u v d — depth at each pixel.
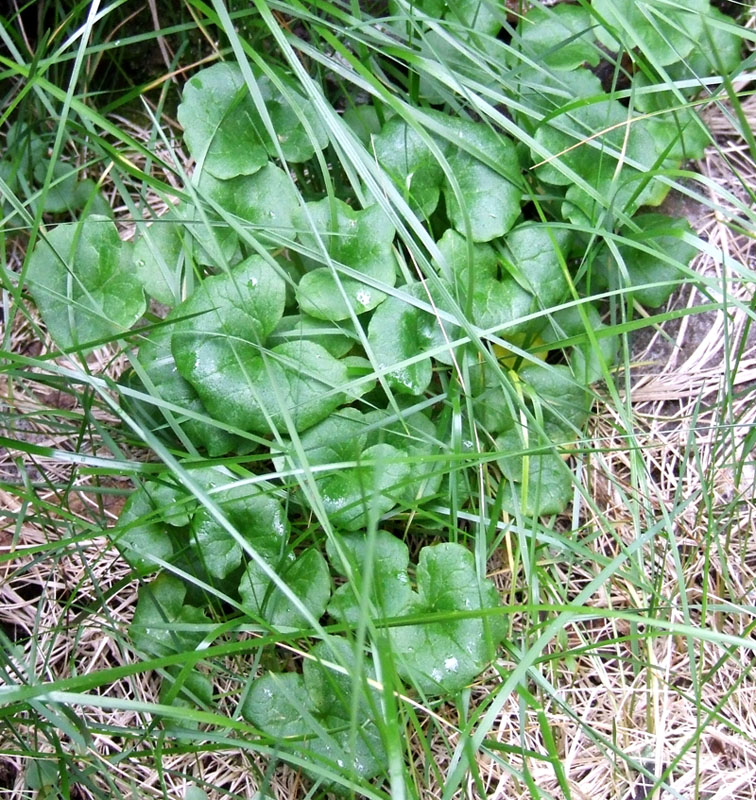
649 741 0.35
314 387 0.33
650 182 0.36
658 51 0.36
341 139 0.33
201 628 0.33
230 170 0.35
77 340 0.33
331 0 0.36
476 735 0.29
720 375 0.39
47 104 0.35
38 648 0.36
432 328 0.34
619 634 0.36
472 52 0.35
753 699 0.35
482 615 0.30
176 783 0.35
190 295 0.34
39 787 0.34
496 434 0.36
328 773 0.29
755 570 0.37
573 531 0.36
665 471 0.38
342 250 0.34
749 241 0.40
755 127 0.40
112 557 0.37
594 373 0.36
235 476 0.33
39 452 0.32
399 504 0.34
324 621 0.33
